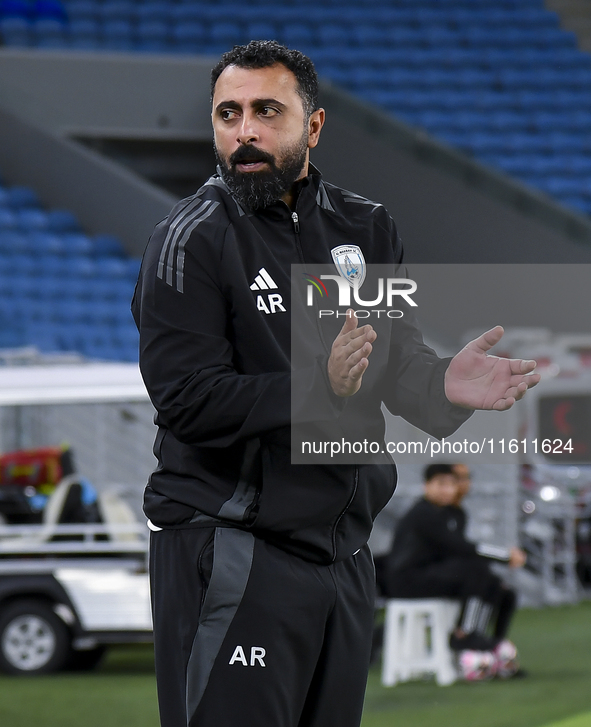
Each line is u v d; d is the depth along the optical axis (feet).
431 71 150.61
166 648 17.72
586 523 96.02
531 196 111.04
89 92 121.70
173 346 17.22
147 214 115.44
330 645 18.02
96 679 59.11
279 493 17.34
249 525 17.35
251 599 17.20
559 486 93.97
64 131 121.49
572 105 148.15
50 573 60.49
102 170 117.19
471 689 54.44
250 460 17.40
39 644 60.75
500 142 140.67
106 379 63.31
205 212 17.74
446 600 57.31
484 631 57.36
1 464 68.23
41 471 68.18
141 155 125.80
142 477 71.72
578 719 45.93
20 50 121.39
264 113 17.47
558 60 154.71
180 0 148.05
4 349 105.50
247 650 17.19
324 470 17.47
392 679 56.70
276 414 16.49
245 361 17.62
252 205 17.81
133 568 60.59
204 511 17.46
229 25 147.23
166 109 122.83
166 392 17.04
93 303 112.78
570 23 165.07
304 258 18.08
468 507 89.15
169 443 18.03
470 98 145.59
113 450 71.77
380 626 62.03
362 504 18.07
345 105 113.19
